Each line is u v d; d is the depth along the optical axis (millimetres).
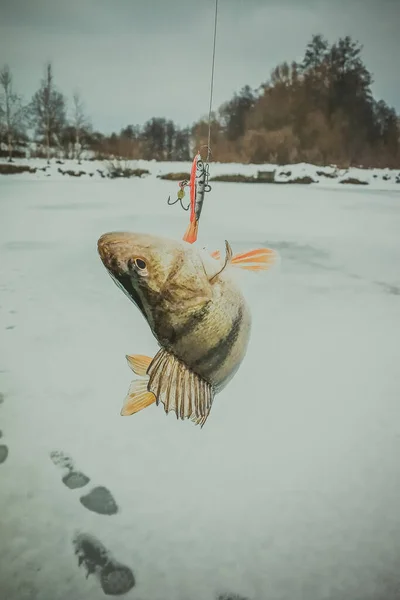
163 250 258
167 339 263
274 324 1059
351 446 721
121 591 511
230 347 284
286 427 761
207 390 283
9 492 629
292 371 904
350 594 514
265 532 584
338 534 584
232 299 281
